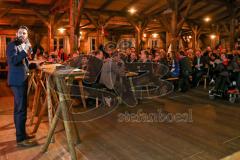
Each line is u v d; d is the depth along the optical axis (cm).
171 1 696
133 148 284
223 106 471
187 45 1506
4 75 989
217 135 321
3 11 776
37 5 809
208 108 456
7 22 1016
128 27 1312
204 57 694
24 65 286
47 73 273
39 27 1141
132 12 946
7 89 669
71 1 621
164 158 259
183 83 614
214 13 991
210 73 686
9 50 274
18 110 286
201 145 290
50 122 289
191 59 732
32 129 341
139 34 992
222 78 519
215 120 385
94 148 285
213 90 532
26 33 285
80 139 309
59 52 881
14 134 326
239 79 498
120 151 276
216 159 255
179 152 272
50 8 827
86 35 1281
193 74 682
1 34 1076
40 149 281
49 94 284
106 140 307
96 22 955
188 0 711
